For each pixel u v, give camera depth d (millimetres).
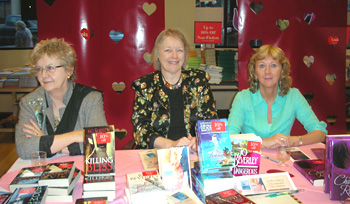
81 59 2850
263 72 1816
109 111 3045
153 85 1943
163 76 1974
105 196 1095
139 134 1817
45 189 1055
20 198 997
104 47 2910
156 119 1909
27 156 1500
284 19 2812
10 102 3844
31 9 3680
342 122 3008
